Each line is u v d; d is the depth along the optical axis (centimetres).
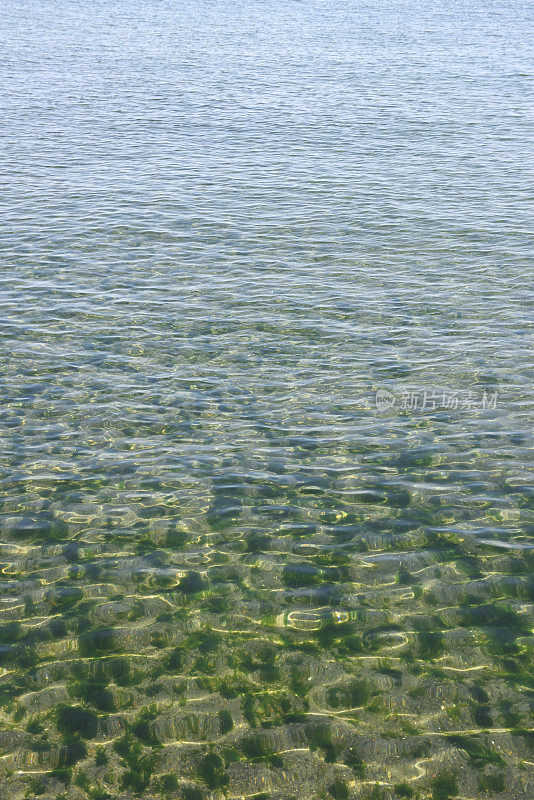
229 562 1129
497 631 992
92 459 1400
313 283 2277
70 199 3009
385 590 1069
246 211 2908
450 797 775
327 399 1636
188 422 1538
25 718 862
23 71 5397
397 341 1911
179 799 776
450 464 1384
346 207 2952
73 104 4534
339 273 2348
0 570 1104
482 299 2150
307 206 2966
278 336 1944
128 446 1446
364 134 3969
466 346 1877
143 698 892
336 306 2120
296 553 1148
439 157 3591
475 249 2528
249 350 1867
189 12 8781
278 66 5722
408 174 3347
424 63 5834
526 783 788
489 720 863
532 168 3416
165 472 1361
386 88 5019
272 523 1220
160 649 966
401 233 2680
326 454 1423
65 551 1148
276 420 1549
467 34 7256
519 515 1233
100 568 1112
